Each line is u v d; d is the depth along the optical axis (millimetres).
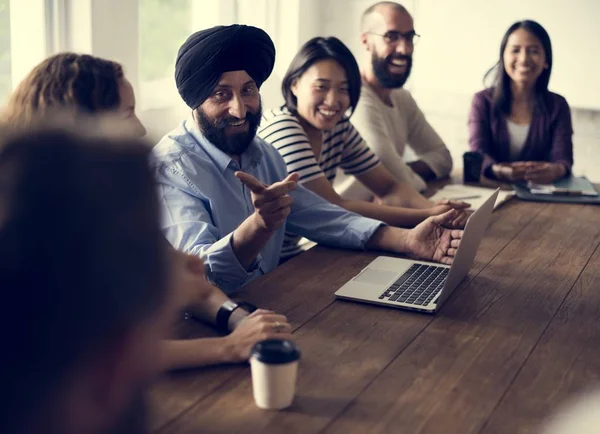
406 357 1434
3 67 2762
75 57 1531
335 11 4520
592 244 2340
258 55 2020
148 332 458
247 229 1793
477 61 4426
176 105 3395
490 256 2154
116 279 425
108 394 448
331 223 2227
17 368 408
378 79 3305
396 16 3230
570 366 1433
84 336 418
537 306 1760
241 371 1338
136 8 3004
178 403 1216
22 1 2748
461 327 1603
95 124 463
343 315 1646
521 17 4312
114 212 427
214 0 3812
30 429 417
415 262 2053
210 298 1570
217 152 2055
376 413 1210
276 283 1848
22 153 421
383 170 2959
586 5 4191
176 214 1938
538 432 1167
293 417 1188
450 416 1210
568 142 3439
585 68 4258
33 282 405
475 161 3156
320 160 2812
